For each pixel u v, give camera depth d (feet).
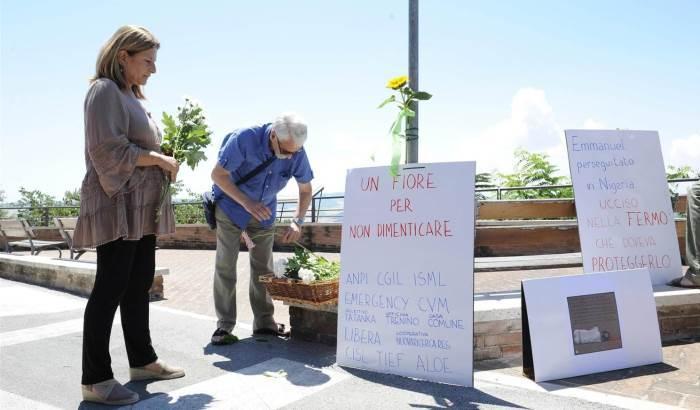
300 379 10.71
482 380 10.59
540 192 34.88
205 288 22.43
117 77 9.35
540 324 10.65
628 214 14.78
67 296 20.16
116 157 8.74
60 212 52.95
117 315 16.55
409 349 10.89
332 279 12.66
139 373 10.56
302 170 13.39
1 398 9.61
